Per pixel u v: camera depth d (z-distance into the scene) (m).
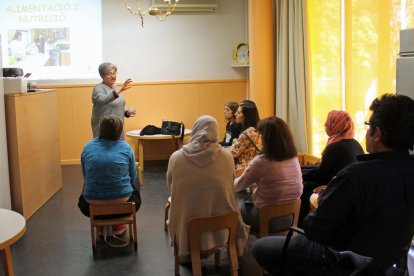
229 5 6.72
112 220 3.36
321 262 1.99
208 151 2.74
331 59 4.37
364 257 1.71
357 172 1.75
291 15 4.85
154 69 6.72
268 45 5.20
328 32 4.39
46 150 4.78
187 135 6.34
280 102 5.14
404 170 1.74
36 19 6.48
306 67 4.69
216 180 2.75
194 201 2.74
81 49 6.56
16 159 4.00
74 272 3.12
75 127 6.65
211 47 6.77
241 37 6.79
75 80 6.59
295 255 2.09
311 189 3.42
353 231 1.83
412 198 1.74
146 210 4.45
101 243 3.63
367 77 3.77
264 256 2.23
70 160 6.69
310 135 4.73
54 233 3.86
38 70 6.55
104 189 3.29
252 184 3.17
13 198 4.07
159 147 6.79
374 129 1.76
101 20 6.54
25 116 4.16
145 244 3.59
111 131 3.45
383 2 3.48
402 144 1.75
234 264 2.82
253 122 3.99
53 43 6.53
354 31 3.93
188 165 2.73
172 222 2.82
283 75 5.03
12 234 1.96
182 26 6.68
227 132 4.92
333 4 4.28
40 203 4.57
